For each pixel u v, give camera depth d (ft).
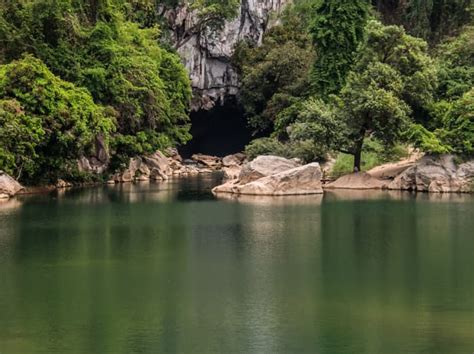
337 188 234.38
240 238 140.56
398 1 348.38
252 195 216.13
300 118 250.78
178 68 313.32
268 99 330.54
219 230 149.59
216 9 347.77
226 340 83.61
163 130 303.48
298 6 348.18
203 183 263.08
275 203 195.31
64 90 221.66
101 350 80.69
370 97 225.97
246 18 369.91
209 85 372.38
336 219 164.04
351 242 136.36
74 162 235.40
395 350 80.33
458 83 246.68
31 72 211.61
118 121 257.55
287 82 315.99
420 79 235.20
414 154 247.50
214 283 106.63
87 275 111.04
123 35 270.05
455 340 83.10
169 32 360.28
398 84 232.73
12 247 130.52
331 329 86.99
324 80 272.51
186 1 361.92
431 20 330.54
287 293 101.60
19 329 87.15
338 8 268.82
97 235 143.13
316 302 97.35
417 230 148.66
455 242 135.44
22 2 232.94
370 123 231.71
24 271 113.19
